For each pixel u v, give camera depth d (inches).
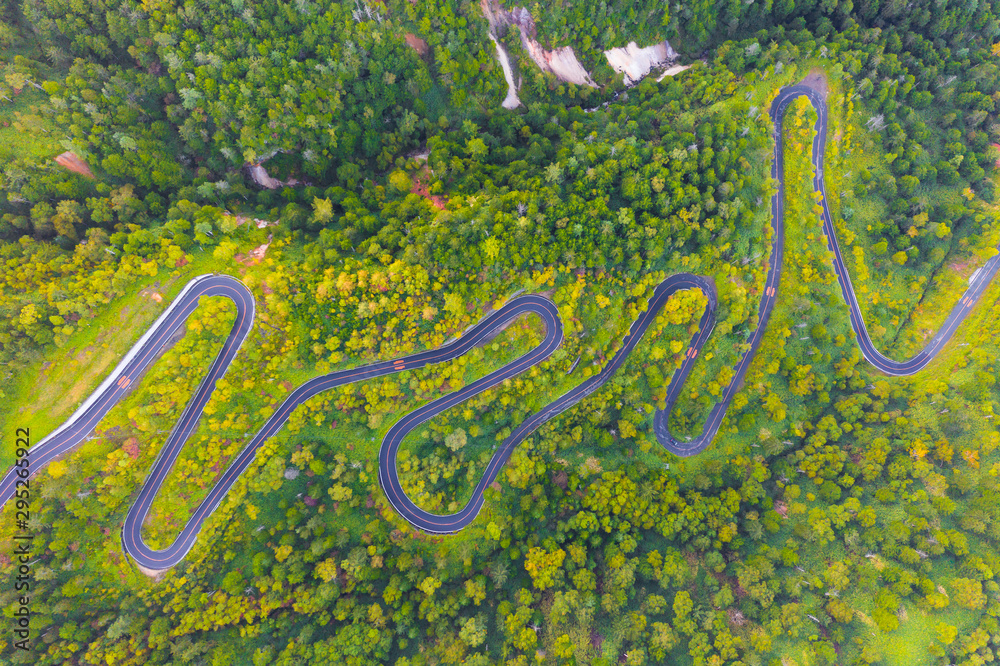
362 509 3993.6
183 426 3585.1
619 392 4303.6
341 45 4205.2
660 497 4084.6
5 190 3420.3
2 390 3228.3
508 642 3590.1
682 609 3558.1
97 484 3331.7
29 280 3307.1
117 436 3417.8
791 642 3476.9
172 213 3732.8
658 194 4008.4
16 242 3469.5
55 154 3590.1
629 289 4168.3
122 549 3427.7
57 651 3056.1
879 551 3762.3
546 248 3885.3
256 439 3801.7
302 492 3890.3
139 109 3902.6
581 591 3735.2
